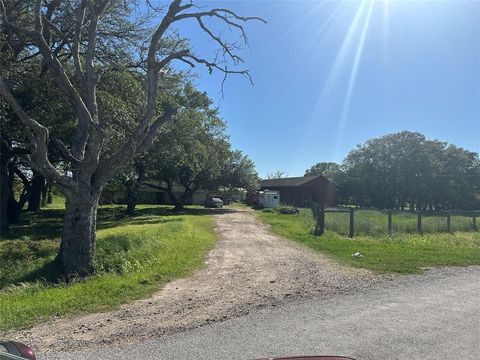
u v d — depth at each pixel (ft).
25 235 73.72
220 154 167.53
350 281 31.81
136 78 66.18
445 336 18.83
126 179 122.52
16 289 33.68
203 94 146.92
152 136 45.27
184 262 40.98
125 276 35.12
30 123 39.19
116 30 63.31
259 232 75.36
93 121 40.42
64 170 71.82
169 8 45.44
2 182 79.30
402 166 255.91
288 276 34.09
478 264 40.32
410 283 31.09
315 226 71.36
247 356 16.48
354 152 283.18
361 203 283.59
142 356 16.57
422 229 70.54
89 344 18.15
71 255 39.60
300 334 19.11
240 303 25.07
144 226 72.79
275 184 272.51
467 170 256.73
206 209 178.60
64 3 59.00
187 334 19.30
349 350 17.07
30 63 64.44
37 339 18.86
